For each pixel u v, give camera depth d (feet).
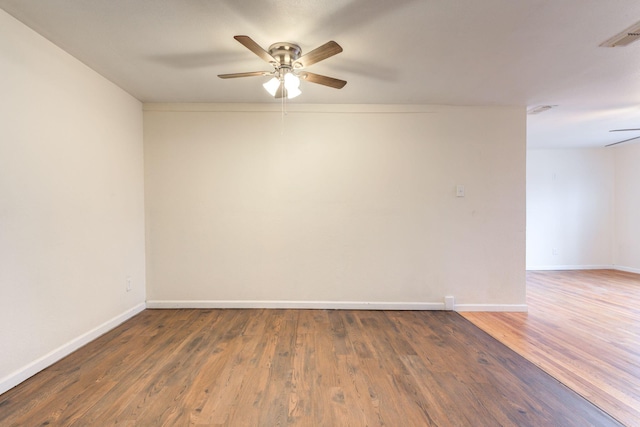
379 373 7.04
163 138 11.18
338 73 8.69
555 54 7.55
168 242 11.30
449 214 11.41
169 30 6.66
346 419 5.52
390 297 11.48
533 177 19.74
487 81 9.17
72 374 6.85
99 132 8.87
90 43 7.22
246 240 11.38
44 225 7.06
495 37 6.82
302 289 11.47
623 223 19.24
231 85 9.62
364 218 11.43
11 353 6.31
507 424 5.42
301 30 6.60
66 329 7.71
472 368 7.30
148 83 9.47
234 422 5.41
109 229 9.33
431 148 11.37
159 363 7.38
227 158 11.28
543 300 12.98
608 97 10.48
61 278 7.54
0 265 6.08
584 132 15.44
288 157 11.34
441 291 11.50
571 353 8.11
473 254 11.44
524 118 11.34
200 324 9.84
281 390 6.34
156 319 10.27
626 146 18.97
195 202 11.28
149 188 11.23
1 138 6.07
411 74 8.73
